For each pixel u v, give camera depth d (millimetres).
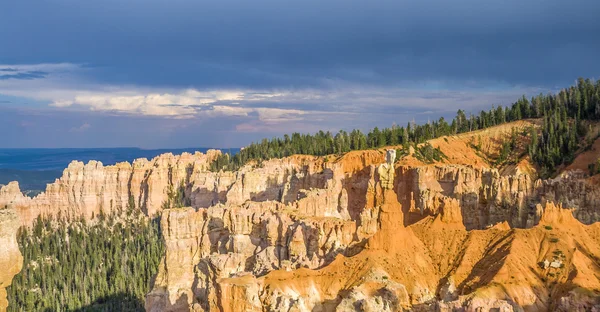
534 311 125812
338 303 134375
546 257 138125
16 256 164625
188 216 187375
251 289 132000
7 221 162125
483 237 150000
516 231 147125
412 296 136625
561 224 148250
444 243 151875
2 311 159000
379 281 135125
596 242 145500
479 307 120125
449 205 158125
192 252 186750
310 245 163625
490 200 198250
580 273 131875
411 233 153500
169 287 180625
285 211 185125
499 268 134125
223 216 187625
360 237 158125
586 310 123125
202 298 164250
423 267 144625
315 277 139625
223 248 181625
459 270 142000
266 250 169250
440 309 123812
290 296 132500
